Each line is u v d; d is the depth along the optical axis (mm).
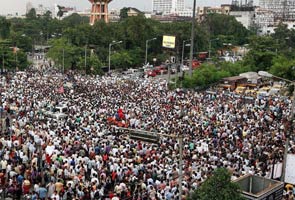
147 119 47312
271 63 105000
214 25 197875
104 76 100312
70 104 54250
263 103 64250
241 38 193625
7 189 27656
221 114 52688
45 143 33969
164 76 116250
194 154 34031
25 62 113188
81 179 27828
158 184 27594
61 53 115562
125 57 127562
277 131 44250
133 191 27578
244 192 23547
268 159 35000
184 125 44781
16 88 64625
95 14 197375
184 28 151375
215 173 21125
